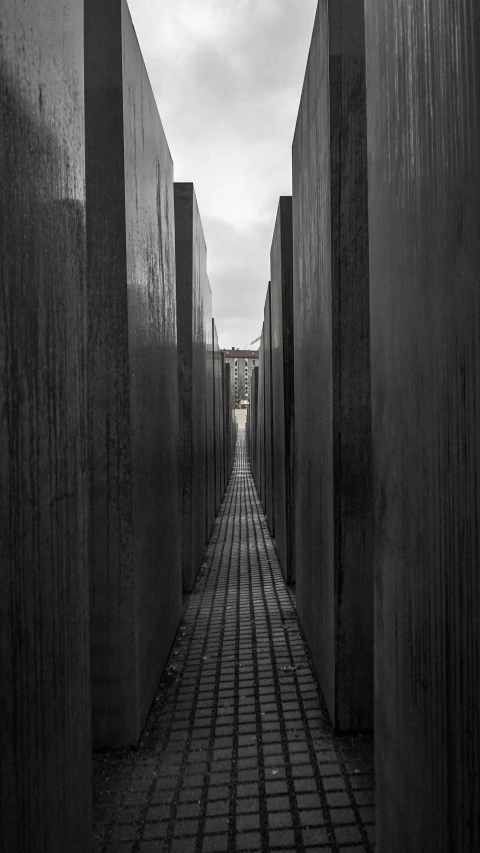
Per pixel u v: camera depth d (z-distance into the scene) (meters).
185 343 6.51
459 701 1.26
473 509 1.18
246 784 2.89
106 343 3.21
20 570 1.37
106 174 3.17
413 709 1.61
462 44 1.18
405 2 1.58
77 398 1.84
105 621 3.25
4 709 1.27
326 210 3.37
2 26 1.27
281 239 6.55
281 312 6.75
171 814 2.67
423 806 1.52
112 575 3.25
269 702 3.80
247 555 8.61
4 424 1.30
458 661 1.27
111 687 3.26
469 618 1.21
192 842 2.48
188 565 6.59
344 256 3.24
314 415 4.14
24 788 1.37
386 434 1.88
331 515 3.36
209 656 4.64
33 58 1.47
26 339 1.43
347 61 3.21
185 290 6.49
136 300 3.44
